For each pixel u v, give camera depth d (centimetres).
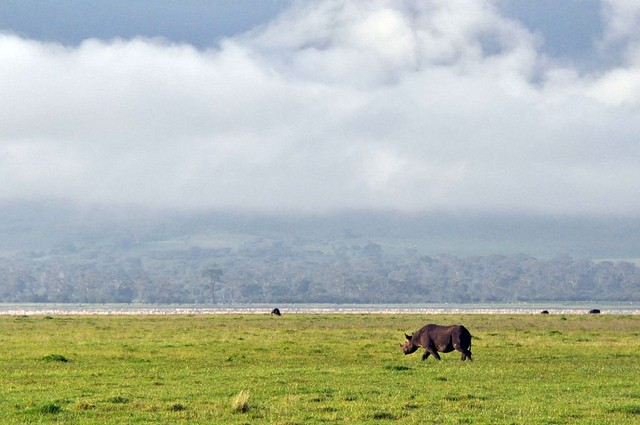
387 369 8556
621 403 6303
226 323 19438
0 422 5491
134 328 16588
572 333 14775
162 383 7412
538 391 6975
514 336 13762
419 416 5772
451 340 9575
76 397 6562
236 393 6775
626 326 18138
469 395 6662
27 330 15625
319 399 6500
